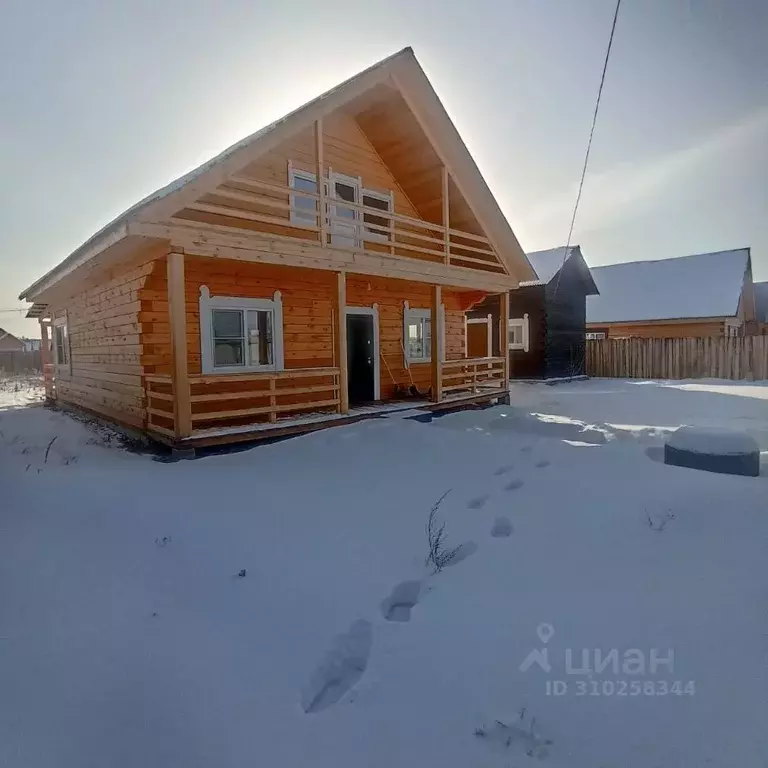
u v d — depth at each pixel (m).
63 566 3.36
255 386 9.30
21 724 2.12
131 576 3.36
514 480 5.20
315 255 8.29
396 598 3.34
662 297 26.64
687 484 4.51
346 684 2.58
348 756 2.11
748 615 2.70
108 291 9.51
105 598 3.07
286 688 2.50
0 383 23.64
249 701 2.40
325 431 7.54
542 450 6.22
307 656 2.74
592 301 28.50
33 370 33.94
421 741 2.17
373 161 10.77
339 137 10.07
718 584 2.99
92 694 2.32
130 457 6.84
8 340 50.47
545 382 19.84
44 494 4.67
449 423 9.11
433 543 3.94
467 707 2.35
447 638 2.85
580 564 3.44
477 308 21.77
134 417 8.35
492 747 2.12
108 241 6.95
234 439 7.08
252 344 9.34
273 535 4.12
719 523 3.69
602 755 2.03
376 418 8.90
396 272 9.64
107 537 3.88
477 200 11.23
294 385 9.85
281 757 2.10
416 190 11.38
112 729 2.15
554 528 4.00
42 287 11.52
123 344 8.81
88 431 8.85
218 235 7.03
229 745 2.14
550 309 20.31
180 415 6.69
